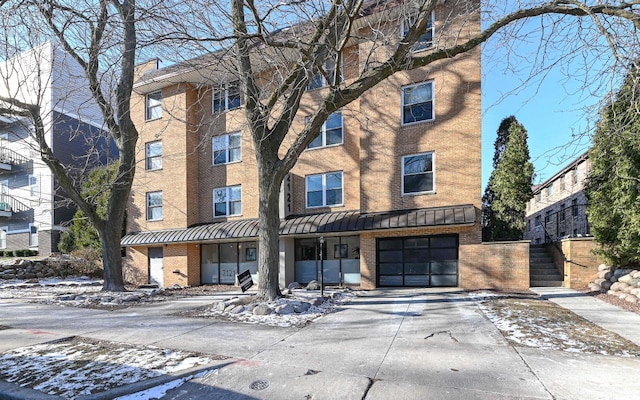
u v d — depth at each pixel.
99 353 5.40
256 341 5.94
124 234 20.52
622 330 6.31
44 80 17.86
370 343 5.73
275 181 9.30
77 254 21.38
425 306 9.04
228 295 12.39
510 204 15.93
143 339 6.18
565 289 11.68
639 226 8.93
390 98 13.77
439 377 4.25
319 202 15.28
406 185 13.45
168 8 7.11
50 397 3.84
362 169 13.99
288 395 3.84
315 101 15.58
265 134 9.55
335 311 8.61
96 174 20.86
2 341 6.16
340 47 7.84
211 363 4.82
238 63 9.73
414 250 13.43
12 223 25.50
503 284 12.01
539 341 5.69
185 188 17.41
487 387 3.95
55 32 9.00
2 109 11.38
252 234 14.73
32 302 11.11
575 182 20.86
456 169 12.73
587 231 19.11
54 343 6.03
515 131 16.23
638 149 8.23
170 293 13.10
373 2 12.77
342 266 14.67
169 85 17.92
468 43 8.27
